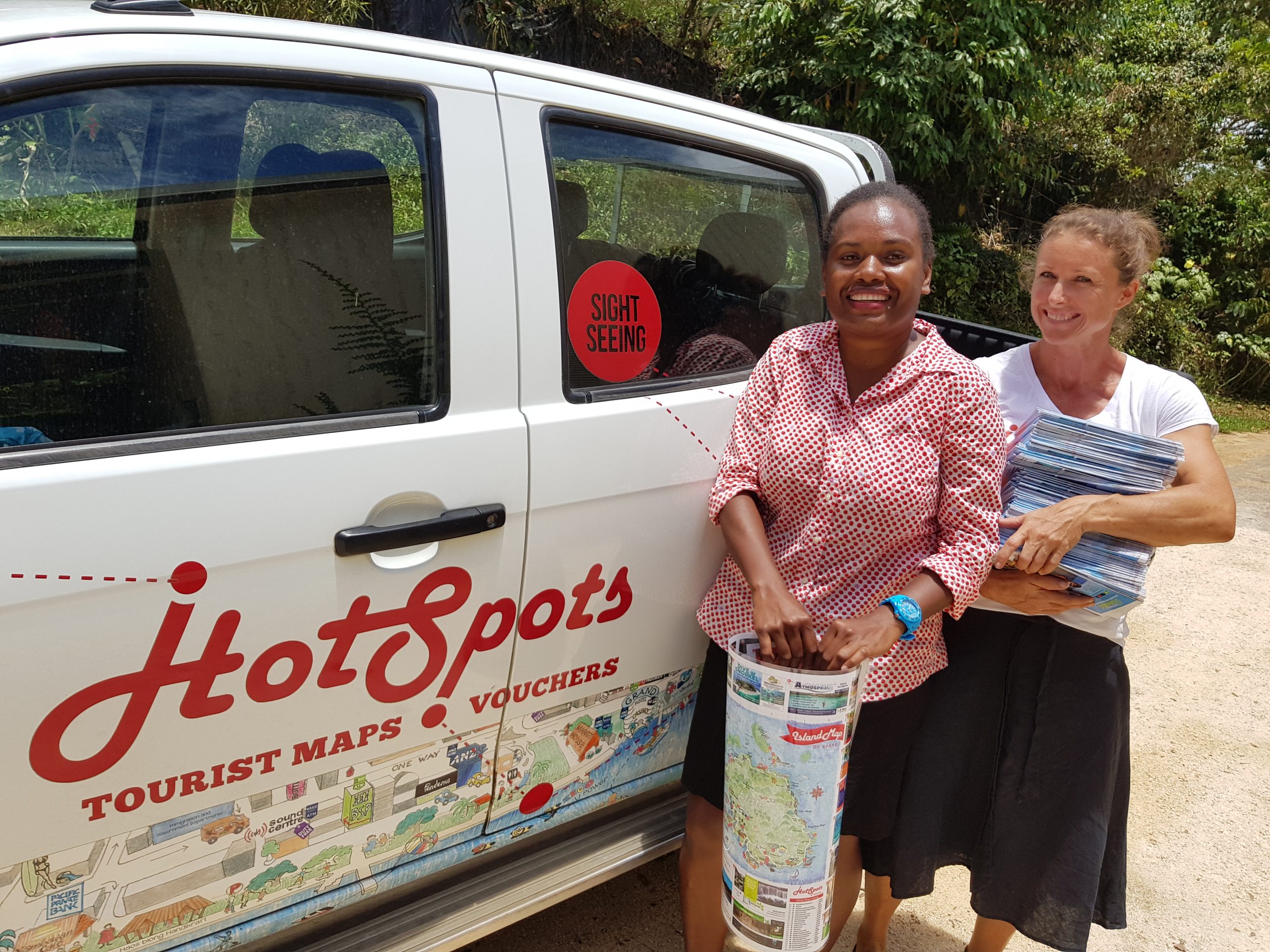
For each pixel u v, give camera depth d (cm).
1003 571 188
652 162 206
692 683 219
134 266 150
